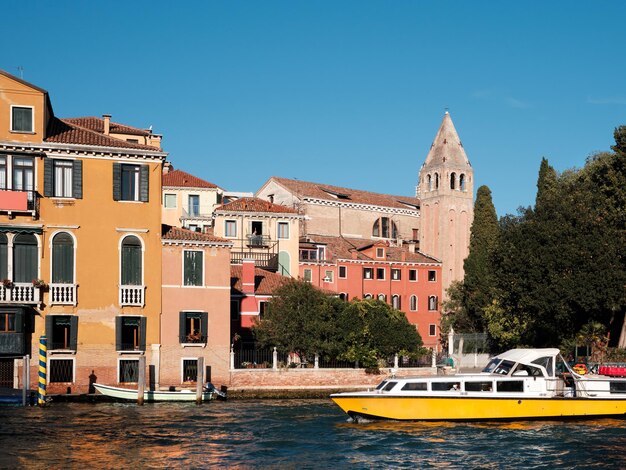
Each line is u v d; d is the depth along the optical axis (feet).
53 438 89.86
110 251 127.95
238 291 158.51
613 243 155.53
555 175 207.00
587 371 114.11
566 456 83.76
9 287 121.49
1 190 121.90
